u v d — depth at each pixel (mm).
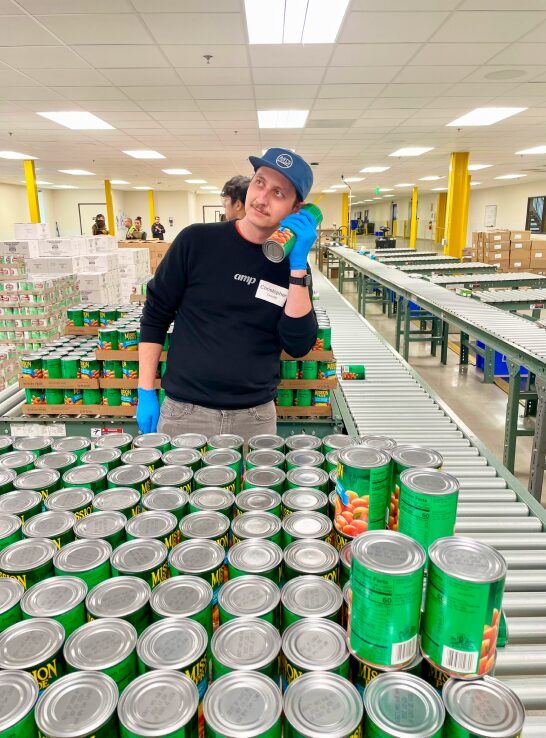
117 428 2697
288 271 1623
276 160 1353
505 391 5504
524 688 952
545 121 7199
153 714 574
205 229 1630
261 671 641
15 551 833
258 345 1663
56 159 11023
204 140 8641
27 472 1079
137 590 760
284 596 753
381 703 601
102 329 2639
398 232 30438
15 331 5000
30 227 7723
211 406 1664
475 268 7609
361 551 676
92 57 4363
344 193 21984
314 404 2604
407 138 8570
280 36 3922
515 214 18531
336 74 4863
